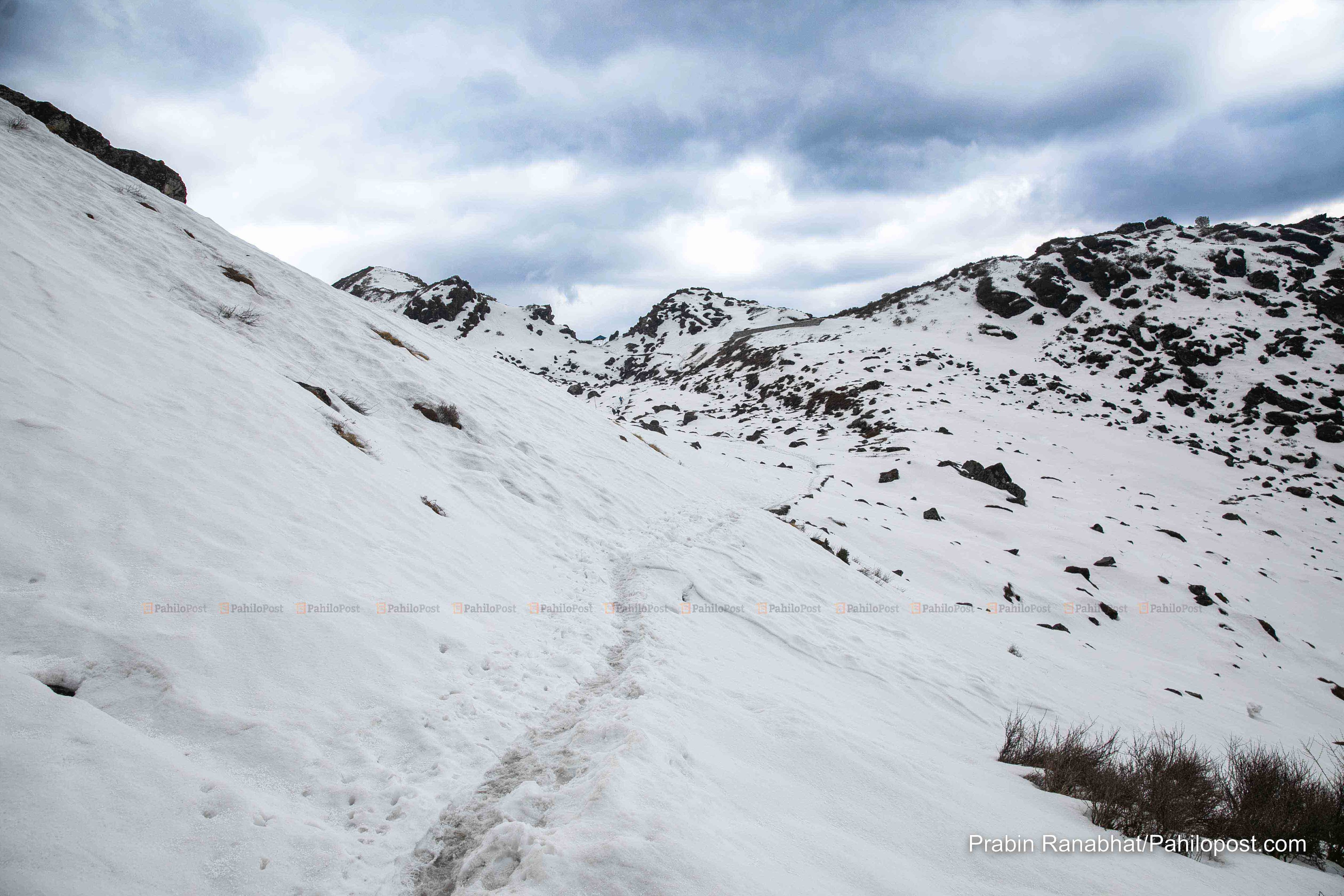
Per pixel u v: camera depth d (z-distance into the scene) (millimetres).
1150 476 39031
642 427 40344
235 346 10195
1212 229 91500
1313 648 20578
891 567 19188
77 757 2881
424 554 7266
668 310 160500
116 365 6961
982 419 47312
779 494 25078
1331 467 43000
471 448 12766
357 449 9227
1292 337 59625
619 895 2629
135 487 5160
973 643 13203
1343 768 6734
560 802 3570
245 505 5895
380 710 4449
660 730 4449
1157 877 3602
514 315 168500
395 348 15898
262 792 3340
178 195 23109
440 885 3135
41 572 3959
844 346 74750
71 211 11766
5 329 6219
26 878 2318
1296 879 4105
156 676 3703
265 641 4422
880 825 3740
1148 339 64188
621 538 12305
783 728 5102
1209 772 6246
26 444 4895
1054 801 4957
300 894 2869
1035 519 28141
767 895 2705
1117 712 11117
